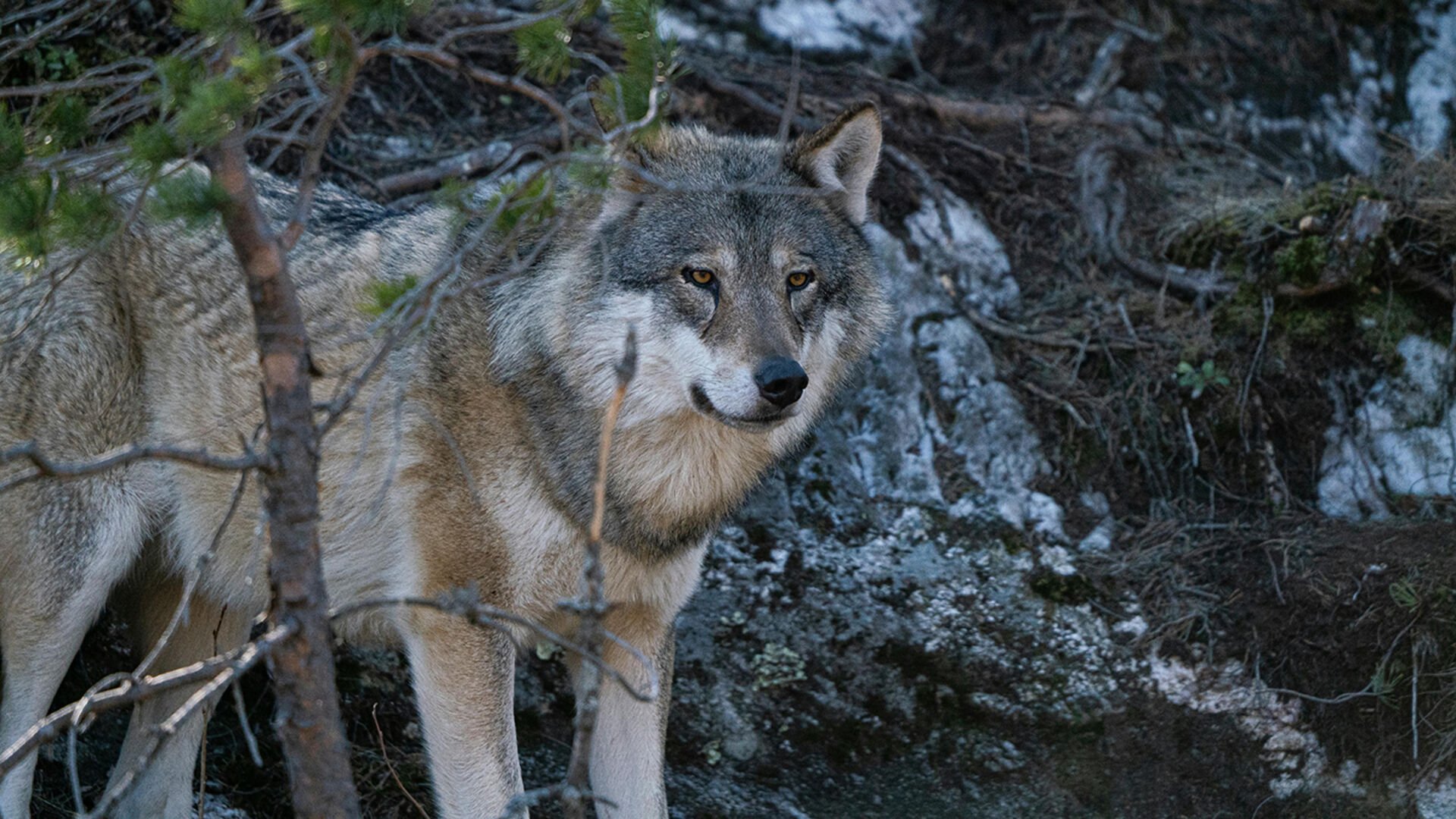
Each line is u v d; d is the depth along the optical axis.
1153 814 10.16
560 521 7.81
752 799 10.02
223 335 8.06
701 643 10.35
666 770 10.01
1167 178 14.02
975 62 15.29
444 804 7.89
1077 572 10.99
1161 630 10.65
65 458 7.91
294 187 8.82
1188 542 11.27
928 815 10.08
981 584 10.88
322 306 8.13
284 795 9.38
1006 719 10.32
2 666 8.70
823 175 8.08
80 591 7.98
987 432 11.81
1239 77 15.79
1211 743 10.33
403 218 8.41
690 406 7.49
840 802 10.10
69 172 6.36
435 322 7.76
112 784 8.65
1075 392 12.05
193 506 8.30
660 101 6.74
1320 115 15.70
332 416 5.41
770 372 7.08
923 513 11.27
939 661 10.41
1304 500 11.95
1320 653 10.53
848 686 10.34
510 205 6.24
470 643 7.84
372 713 9.05
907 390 11.84
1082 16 15.80
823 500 11.16
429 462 7.79
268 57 5.48
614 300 7.54
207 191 5.21
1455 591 10.43
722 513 8.29
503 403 7.75
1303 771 10.29
